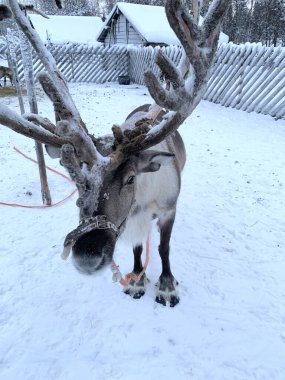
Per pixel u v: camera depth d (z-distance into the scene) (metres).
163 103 0.90
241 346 1.29
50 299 1.50
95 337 1.32
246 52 4.38
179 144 1.75
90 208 0.95
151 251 1.83
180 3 0.82
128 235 1.40
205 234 1.95
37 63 6.36
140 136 1.04
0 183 2.47
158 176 1.32
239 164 2.84
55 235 1.92
